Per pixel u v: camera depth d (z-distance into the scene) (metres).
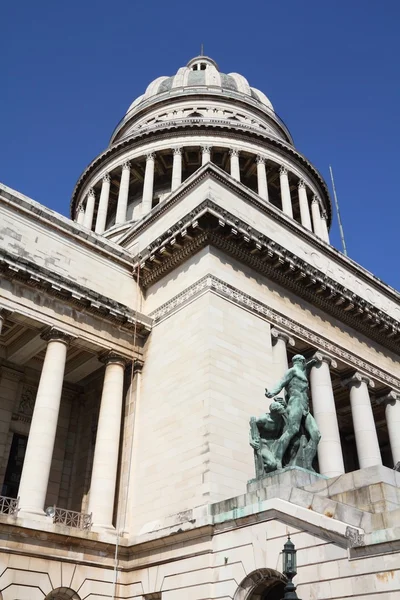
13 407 34.75
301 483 21.42
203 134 63.50
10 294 29.70
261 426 24.25
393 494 18.56
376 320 39.53
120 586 26.88
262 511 21.00
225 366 28.86
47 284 30.69
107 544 27.02
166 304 33.56
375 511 18.27
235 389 28.66
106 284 34.78
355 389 37.94
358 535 16.69
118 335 33.31
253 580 20.88
